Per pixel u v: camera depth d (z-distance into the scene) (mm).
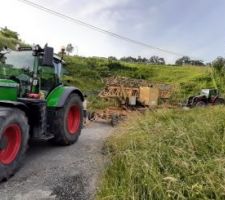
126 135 5266
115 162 4051
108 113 9477
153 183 3129
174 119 5652
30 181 4098
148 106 10836
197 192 2869
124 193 3166
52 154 5441
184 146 3744
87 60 32156
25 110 4734
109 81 11500
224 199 2752
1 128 3969
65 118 5941
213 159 3322
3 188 3850
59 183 4035
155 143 4000
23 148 4445
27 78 5387
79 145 6211
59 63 6266
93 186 3938
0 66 5289
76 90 6406
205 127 4297
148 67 39031
